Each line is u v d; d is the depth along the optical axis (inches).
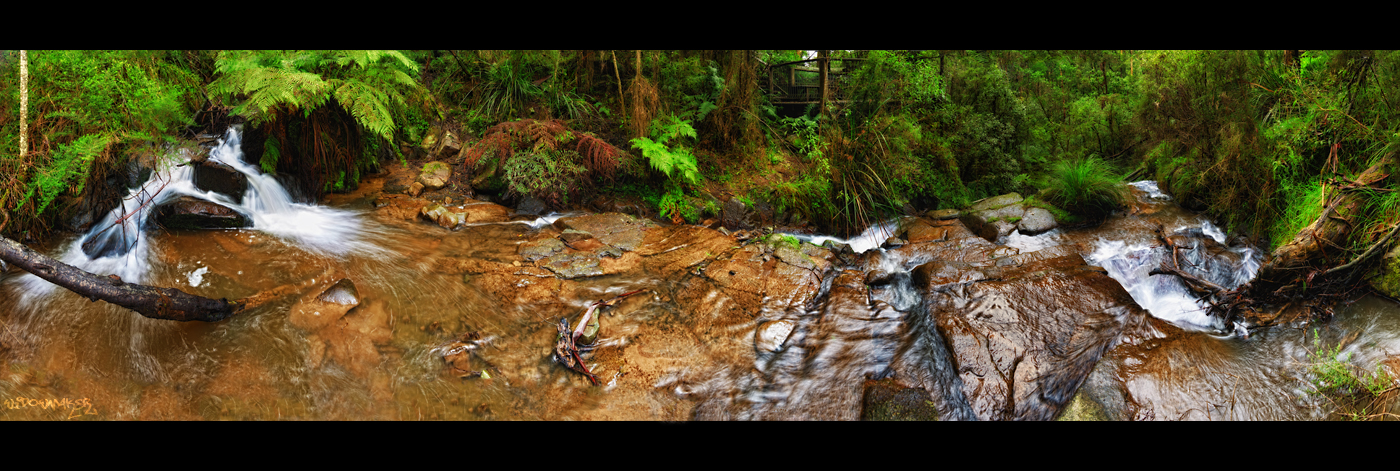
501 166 253.6
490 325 170.2
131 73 212.1
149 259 189.5
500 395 145.8
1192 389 146.7
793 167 294.5
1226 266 211.3
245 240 206.4
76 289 142.6
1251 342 166.1
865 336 168.9
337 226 225.3
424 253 209.5
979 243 232.2
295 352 153.9
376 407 140.2
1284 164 220.2
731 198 263.6
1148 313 173.6
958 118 299.6
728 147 293.4
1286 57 237.1
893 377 154.1
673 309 181.6
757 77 323.0
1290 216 211.5
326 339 158.9
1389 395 136.8
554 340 165.3
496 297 184.2
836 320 175.3
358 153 256.4
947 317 170.4
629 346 163.9
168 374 145.2
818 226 260.4
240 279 182.5
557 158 252.5
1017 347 158.7
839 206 261.0
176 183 216.2
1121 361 155.4
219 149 232.7
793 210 261.7
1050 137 334.3
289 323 163.0
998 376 151.6
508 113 287.4
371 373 149.9
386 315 170.7
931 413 144.5
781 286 193.0
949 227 250.5
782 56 369.7
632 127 269.1
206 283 179.2
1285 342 162.9
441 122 293.3
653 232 235.5
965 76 309.3
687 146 285.6
